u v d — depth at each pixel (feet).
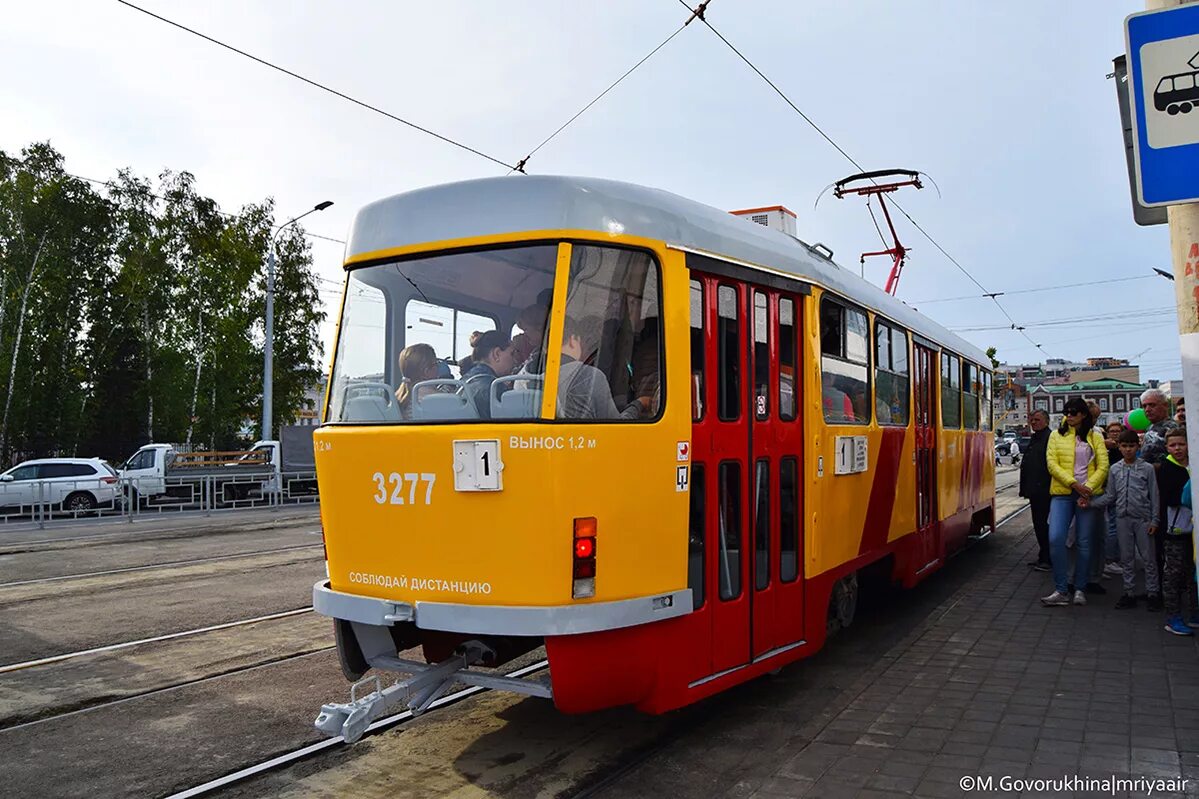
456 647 17.15
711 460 16.40
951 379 35.73
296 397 140.05
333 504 15.74
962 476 37.19
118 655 23.47
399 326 16.02
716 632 16.35
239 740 17.12
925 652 22.94
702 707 18.81
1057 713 17.51
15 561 41.86
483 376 14.80
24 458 119.03
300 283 137.39
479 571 13.97
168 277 125.39
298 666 22.38
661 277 15.57
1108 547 34.12
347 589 15.52
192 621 27.58
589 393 14.47
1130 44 12.53
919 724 17.17
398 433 14.79
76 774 15.46
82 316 121.70
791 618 18.93
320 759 16.14
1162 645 22.72
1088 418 28.19
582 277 14.73
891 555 26.58
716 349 16.85
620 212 15.33
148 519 67.10
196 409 124.47
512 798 14.26
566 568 13.82
